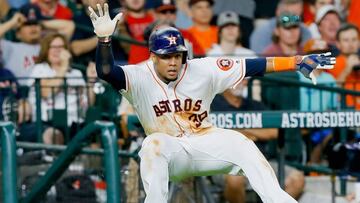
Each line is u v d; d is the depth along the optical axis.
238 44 35.72
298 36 35.97
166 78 19.36
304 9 36.78
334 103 32.53
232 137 19.55
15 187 22.59
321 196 29.44
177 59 19.12
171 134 19.72
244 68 19.70
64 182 28.39
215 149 19.44
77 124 30.22
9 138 22.69
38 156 28.89
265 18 36.59
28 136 30.36
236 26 35.56
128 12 35.38
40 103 29.98
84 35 35.06
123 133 28.03
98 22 18.58
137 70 19.42
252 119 24.12
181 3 36.22
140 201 26.45
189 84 19.59
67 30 35.06
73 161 26.84
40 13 35.03
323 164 31.59
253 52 36.16
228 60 19.81
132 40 33.12
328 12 36.03
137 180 26.45
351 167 26.89
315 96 32.06
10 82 31.14
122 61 34.78
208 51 35.66
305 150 31.41
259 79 30.28
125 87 19.34
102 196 28.55
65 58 33.66
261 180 19.05
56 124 30.22
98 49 18.75
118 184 22.36
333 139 29.83
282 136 26.08
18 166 28.36
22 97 31.41
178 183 23.39
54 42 33.53
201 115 19.84
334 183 27.73
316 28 36.12
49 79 30.78
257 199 29.36
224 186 28.50
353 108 31.53
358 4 37.47
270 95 31.33
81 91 30.78
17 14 34.72
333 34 36.03
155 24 27.22
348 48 35.31
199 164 19.59
